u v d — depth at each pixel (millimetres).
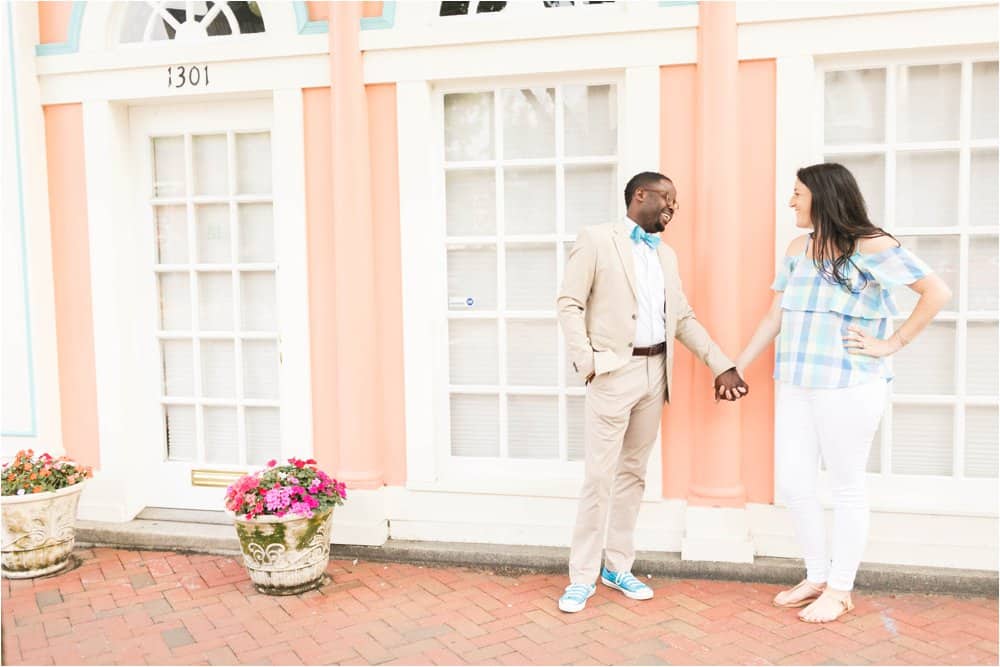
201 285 4625
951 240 3719
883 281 3193
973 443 3779
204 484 4652
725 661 3066
